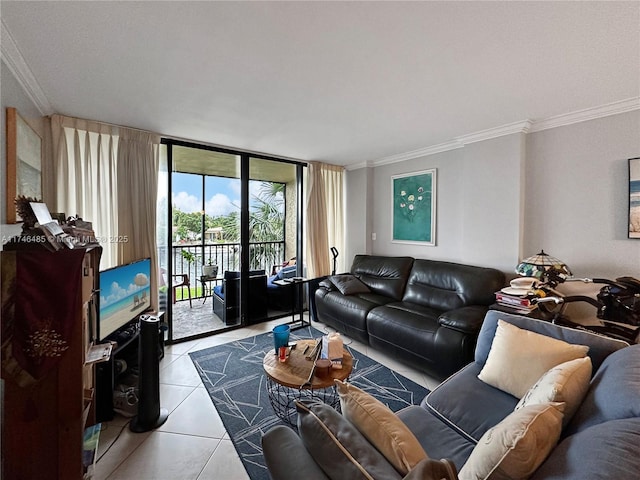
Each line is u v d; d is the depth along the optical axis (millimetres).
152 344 1892
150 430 1848
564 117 2574
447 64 1752
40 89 2014
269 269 4090
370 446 871
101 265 2672
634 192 2293
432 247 3727
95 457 1487
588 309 2512
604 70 1825
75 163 2516
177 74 1848
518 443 798
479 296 2758
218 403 2127
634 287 2021
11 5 1234
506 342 1580
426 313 2836
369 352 3025
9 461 1242
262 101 2254
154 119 2613
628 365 1021
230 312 3754
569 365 1152
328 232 4543
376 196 4438
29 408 1257
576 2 1257
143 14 1313
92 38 1479
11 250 1210
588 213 2520
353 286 3645
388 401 2152
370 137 3186
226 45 1557
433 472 659
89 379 1715
